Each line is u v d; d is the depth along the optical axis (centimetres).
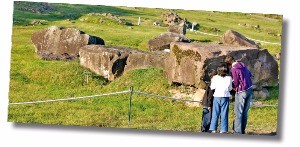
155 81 2381
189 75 2273
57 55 2717
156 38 2977
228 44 2591
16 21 3497
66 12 3900
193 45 2317
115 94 2300
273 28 3831
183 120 2120
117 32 3469
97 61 2555
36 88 2403
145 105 2244
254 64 2309
